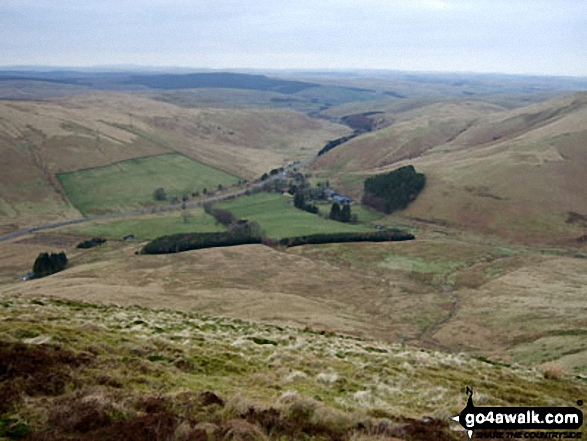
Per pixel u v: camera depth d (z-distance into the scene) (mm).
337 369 24703
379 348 33875
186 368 21312
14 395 14320
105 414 13562
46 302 40031
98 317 33531
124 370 18594
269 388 19625
